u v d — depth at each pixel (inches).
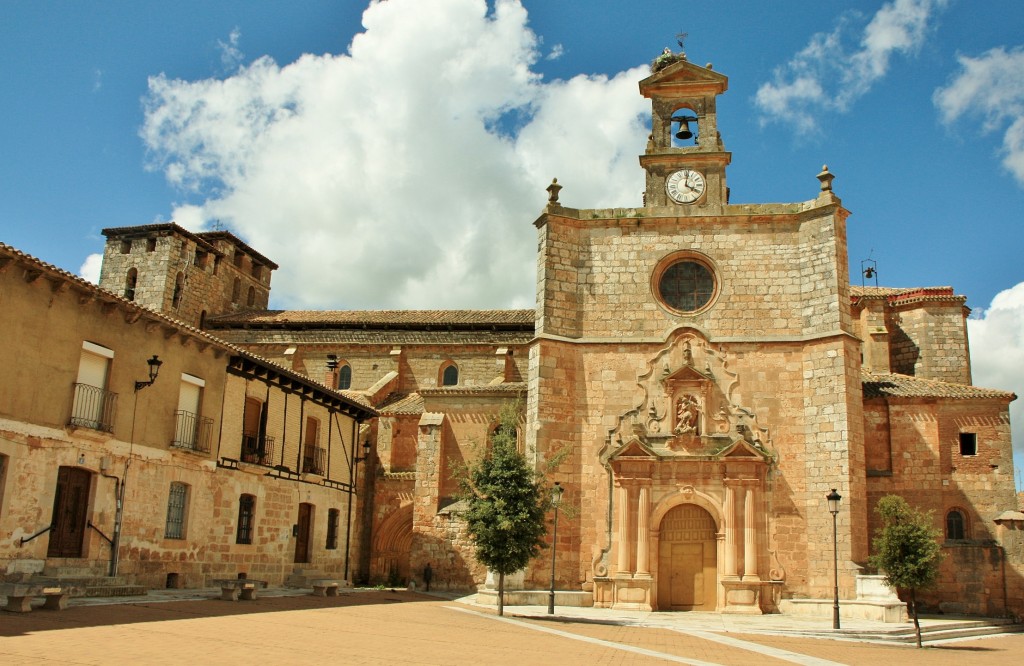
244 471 1211.2
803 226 1325.0
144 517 1013.2
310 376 2005.4
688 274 1353.3
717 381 1285.7
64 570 887.1
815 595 1181.1
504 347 1915.6
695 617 1112.2
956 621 1170.0
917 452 1411.2
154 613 737.0
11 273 846.5
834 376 1238.3
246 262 2511.1
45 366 884.6
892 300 1753.2
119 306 982.4
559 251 1358.3
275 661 519.5
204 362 1143.0
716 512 1228.5
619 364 1312.7
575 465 1282.0
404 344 1983.3
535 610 1123.3
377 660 554.6
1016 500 1378.0
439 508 1556.3
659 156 1411.2
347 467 1565.0
